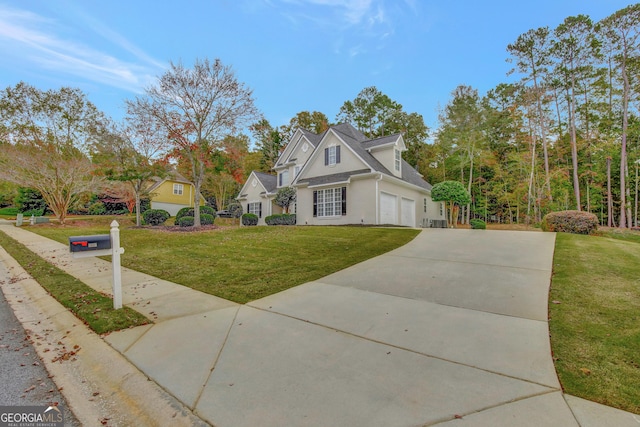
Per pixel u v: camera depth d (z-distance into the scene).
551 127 25.81
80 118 20.14
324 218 17.75
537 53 23.70
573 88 23.09
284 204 21.80
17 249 11.27
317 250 9.05
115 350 3.50
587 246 8.38
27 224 21.80
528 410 2.26
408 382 2.68
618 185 25.61
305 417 2.26
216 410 2.40
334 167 18.16
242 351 3.37
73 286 6.17
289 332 3.82
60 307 5.04
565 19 22.25
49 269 7.82
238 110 15.02
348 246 9.47
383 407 2.35
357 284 5.80
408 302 4.77
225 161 15.62
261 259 8.20
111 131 17.25
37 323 4.50
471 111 26.53
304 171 19.72
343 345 3.44
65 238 13.85
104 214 31.64
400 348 3.33
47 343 3.81
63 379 3.00
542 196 24.09
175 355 3.33
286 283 6.05
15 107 18.53
